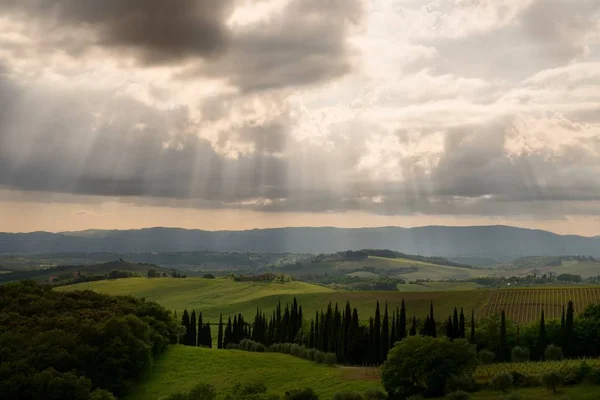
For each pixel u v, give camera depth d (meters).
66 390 89.62
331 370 119.75
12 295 133.88
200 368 120.62
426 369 90.12
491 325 132.12
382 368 95.38
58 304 130.12
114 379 103.44
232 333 170.00
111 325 109.06
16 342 103.06
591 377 82.50
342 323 142.88
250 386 84.44
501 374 85.56
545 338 124.56
